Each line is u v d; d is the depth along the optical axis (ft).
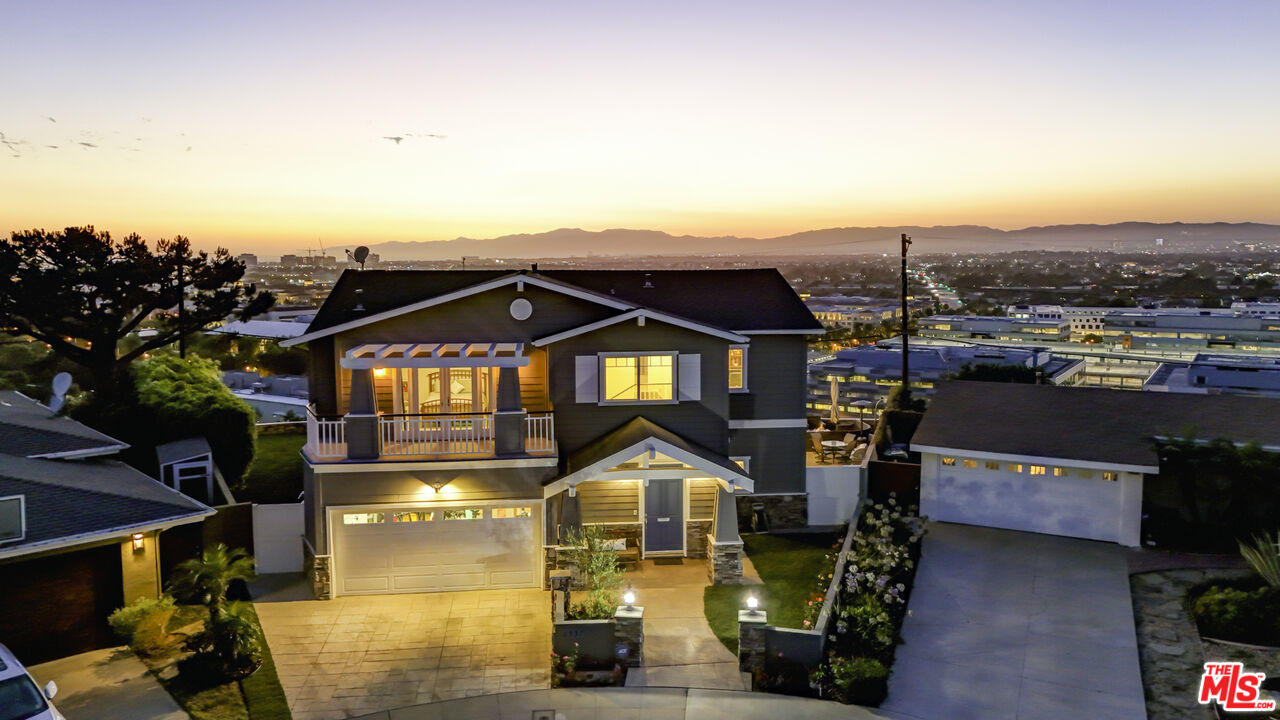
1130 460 66.95
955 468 73.87
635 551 65.72
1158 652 51.52
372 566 60.95
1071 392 78.79
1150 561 65.05
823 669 48.70
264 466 88.02
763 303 77.56
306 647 53.06
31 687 37.78
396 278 77.10
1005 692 47.62
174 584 56.80
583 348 67.56
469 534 61.52
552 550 61.41
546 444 62.95
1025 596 59.62
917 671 50.11
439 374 68.49
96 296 89.04
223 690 47.39
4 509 46.52
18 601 49.01
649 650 52.19
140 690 46.85
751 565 65.87
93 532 49.26
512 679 49.24
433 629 55.72
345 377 67.00
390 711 45.55
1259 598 54.24
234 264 100.53
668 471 61.46
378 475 60.08
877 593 57.98
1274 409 72.13
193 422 75.25
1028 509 71.77
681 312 75.56
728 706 46.06
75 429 65.16
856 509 76.48
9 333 88.63
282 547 65.00
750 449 75.25
